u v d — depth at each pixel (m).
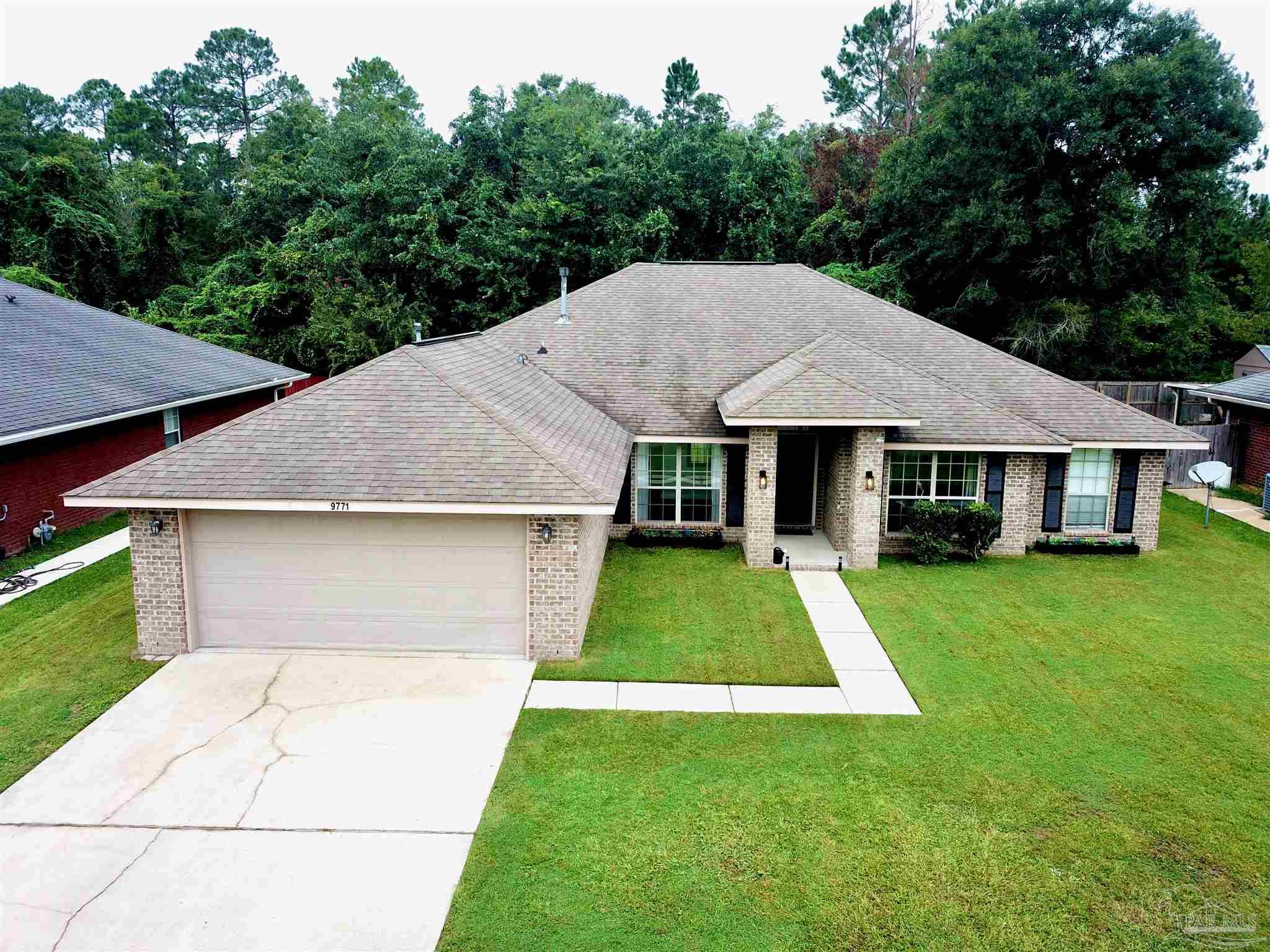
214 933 6.41
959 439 15.72
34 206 36.53
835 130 45.19
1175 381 36.03
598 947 6.32
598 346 18.80
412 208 32.62
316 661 11.27
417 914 6.65
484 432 11.82
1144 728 9.68
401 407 12.33
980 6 36.44
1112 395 28.66
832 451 16.89
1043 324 30.72
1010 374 18.08
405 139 37.09
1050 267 29.81
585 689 10.57
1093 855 7.43
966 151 29.69
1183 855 7.43
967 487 16.47
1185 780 8.60
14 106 62.88
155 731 9.39
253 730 9.45
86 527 17.42
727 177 34.41
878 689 10.64
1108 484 16.70
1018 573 15.34
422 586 11.41
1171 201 28.39
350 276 32.12
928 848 7.50
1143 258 29.55
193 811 7.95
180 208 43.19
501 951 6.27
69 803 8.05
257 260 37.69
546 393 15.83
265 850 7.39
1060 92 27.59
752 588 14.45
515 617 11.45
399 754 9.00
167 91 71.69
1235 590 14.40
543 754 9.02
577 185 34.03
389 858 7.32
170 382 20.12
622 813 7.99
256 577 11.43
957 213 29.36
